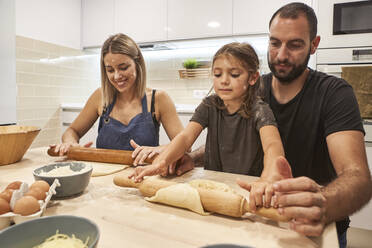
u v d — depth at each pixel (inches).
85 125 58.4
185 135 36.4
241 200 21.9
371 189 23.7
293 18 34.2
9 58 75.8
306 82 39.6
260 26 85.3
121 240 18.7
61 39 103.3
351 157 28.1
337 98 36.1
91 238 15.6
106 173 34.6
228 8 88.8
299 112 39.6
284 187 19.4
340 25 68.5
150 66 115.0
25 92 89.4
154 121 53.1
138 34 102.2
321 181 40.9
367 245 64.2
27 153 46.0
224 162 39.0
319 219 18.5
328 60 70.4
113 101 52.3
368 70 66.1
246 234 19.8
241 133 37.7
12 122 77.5
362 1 65.9
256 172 37.7
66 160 41.5
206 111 40.5
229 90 34.0
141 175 28.0
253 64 34.1
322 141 39.3
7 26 74.9
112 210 23.8
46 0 96.1
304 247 18.1
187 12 94.1
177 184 25.2
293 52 35.2
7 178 32.6
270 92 42.6
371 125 66.9
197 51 106.8
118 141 49.4
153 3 99.0
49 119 100.0
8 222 20.3
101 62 49.9
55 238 16.2
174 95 111.8
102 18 108.1
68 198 26.6
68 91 108.3
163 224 21.2
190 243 18.5
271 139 31.3
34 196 21.9
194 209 23.1
